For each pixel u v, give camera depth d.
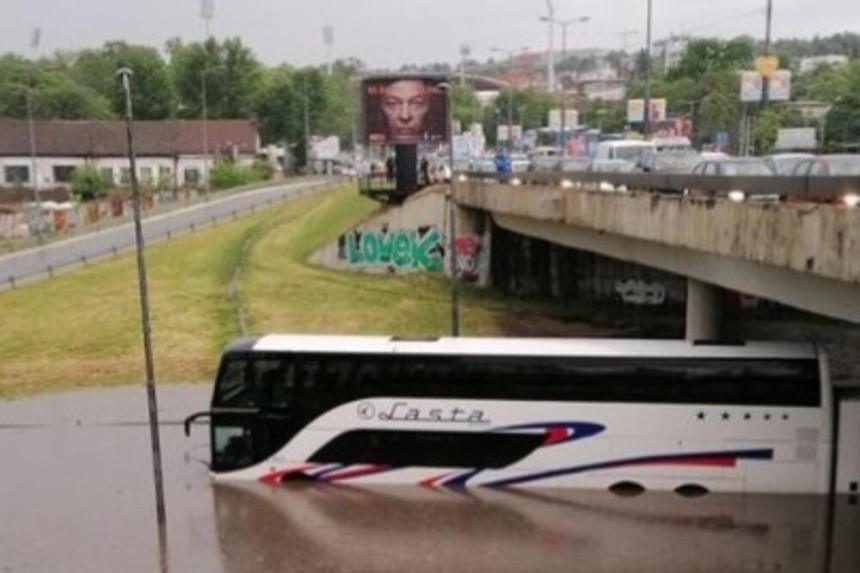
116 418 29.98
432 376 23.16
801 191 18.17
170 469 25.08
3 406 31.64
